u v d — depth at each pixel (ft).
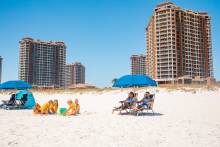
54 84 480.23
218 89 98.17
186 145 20.48
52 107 46.68
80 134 25.21
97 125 31.22
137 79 44.39
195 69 374.22
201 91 95.20
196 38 380.78
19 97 58.85
